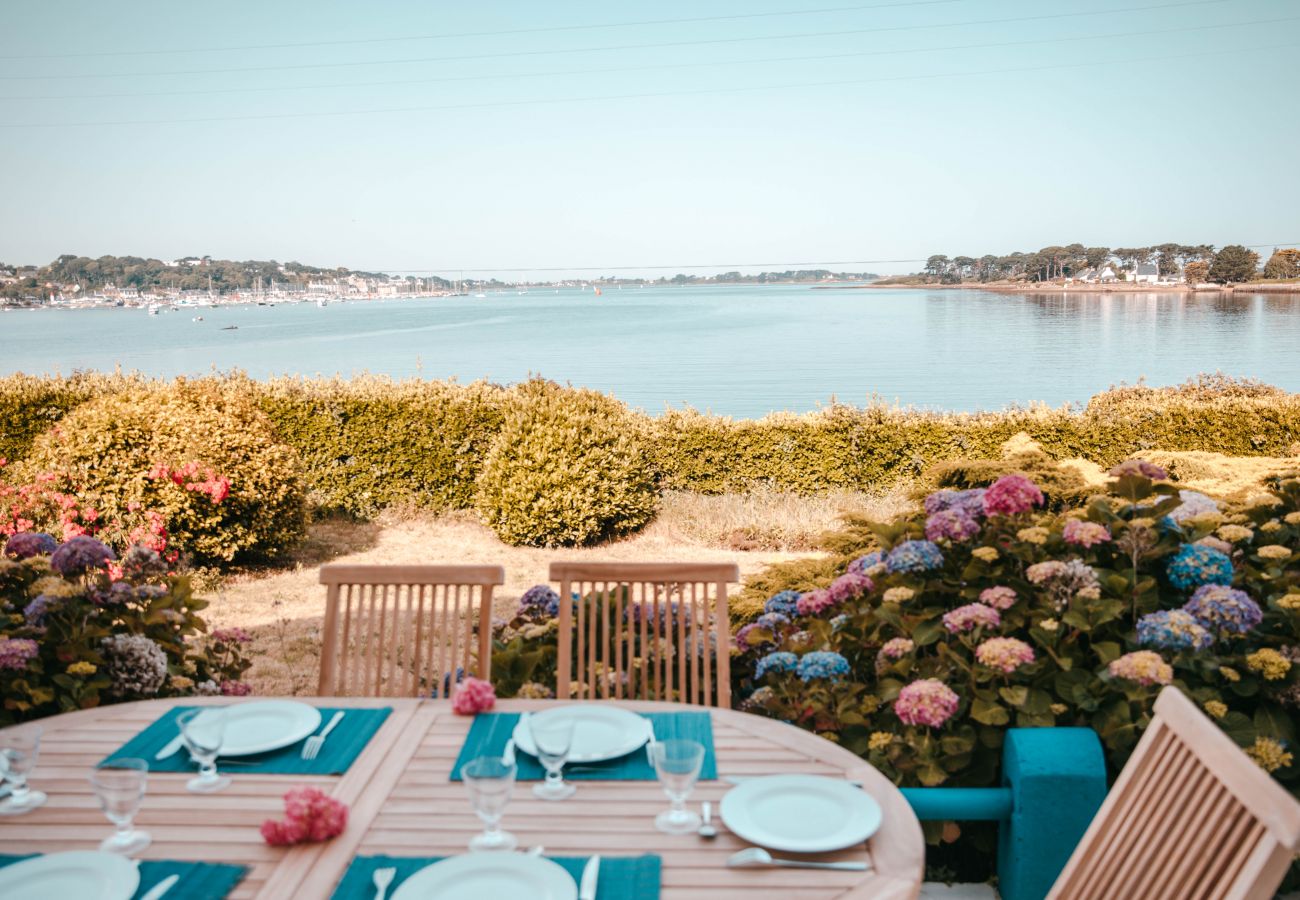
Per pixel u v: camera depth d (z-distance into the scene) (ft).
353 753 7.14
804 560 15.84
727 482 34.94
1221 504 12.78
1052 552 10.54
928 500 11.39
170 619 12.26
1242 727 8.94
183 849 5.74
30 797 6.39
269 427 28.96
